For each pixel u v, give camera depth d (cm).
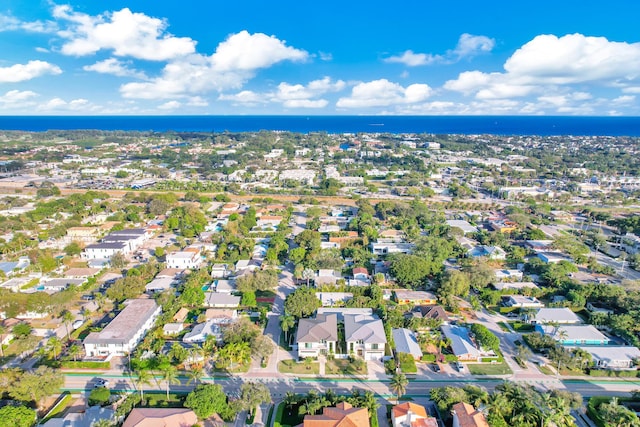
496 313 17725
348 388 12975
